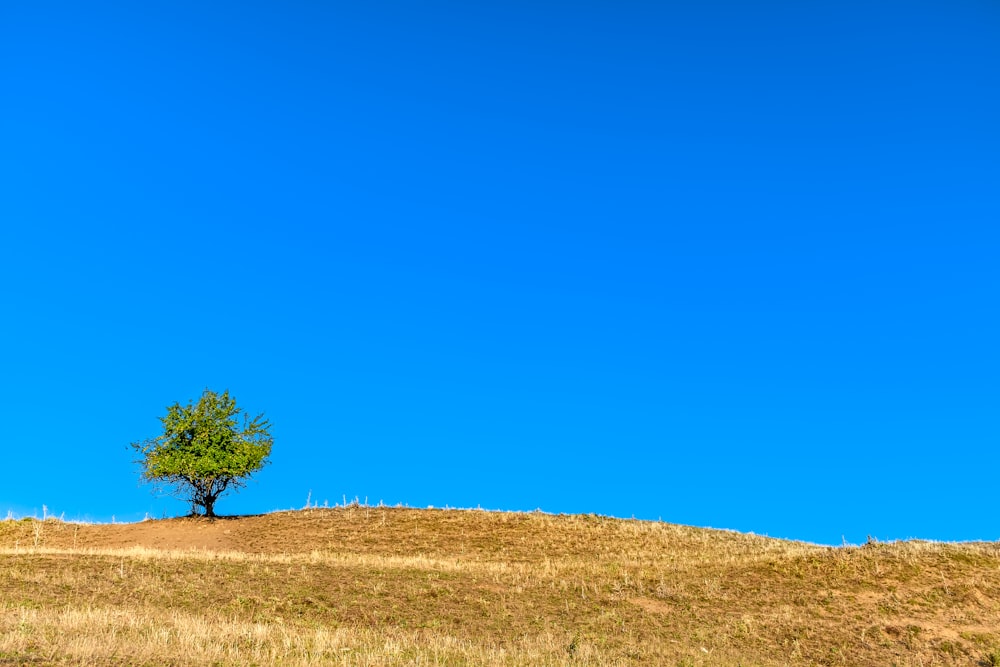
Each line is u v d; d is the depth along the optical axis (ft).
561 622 86.84
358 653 64.28
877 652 80.28
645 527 176.14
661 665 72.84
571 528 171.53
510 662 67.67
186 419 187.21
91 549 135.74
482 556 147.64
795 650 80.69
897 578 99.30
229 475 185.78
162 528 173.78
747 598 96.84
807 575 103.50
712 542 160.97
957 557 104.37
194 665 54.44
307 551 151.23
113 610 73.87
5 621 62.54
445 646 70.85
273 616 81.00
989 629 84.74
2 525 171.83
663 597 97.30
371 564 112.78
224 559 110.93
